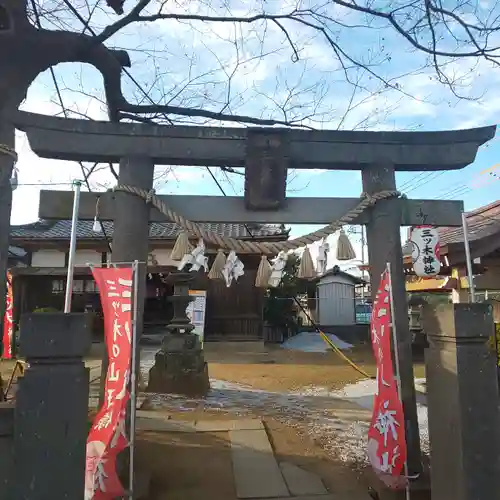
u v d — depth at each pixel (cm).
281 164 459
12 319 1436
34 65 455
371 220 479
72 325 270
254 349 1833
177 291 1077
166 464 545
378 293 436
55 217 443
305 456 586
